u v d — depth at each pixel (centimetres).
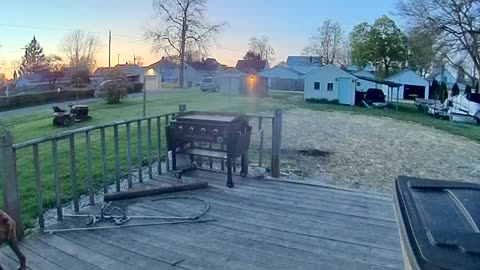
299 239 305
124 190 424
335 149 926
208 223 337
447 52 2341
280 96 2891
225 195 412
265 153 809
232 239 305
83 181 500
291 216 354
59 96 2520
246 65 5319
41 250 285
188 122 452
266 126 1195
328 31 4850
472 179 723
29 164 629
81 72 3419
